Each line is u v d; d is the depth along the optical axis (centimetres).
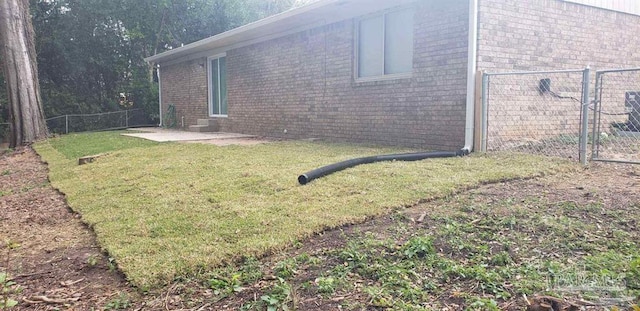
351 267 264
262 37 1137
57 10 2045
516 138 698
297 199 403
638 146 670
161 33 2169
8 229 399
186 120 1595
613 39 815
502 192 401
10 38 1296
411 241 288
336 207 371
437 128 715
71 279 275
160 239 321
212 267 272
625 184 419
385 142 816
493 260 262
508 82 683
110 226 361
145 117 2064
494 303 212
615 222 313
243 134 1241
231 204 399
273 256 288
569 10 746
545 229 305
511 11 677
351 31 872
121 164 669
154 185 502
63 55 2027
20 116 1316
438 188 408
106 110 2098
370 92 840
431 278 246
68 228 387
